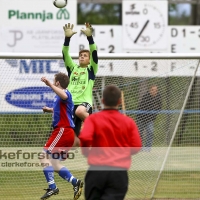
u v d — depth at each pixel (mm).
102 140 20859
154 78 32719
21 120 31984
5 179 31422
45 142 32094
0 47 53562
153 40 55250
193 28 55219
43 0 53781
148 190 32375
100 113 21188
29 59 31500
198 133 33719
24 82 32062
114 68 32875
